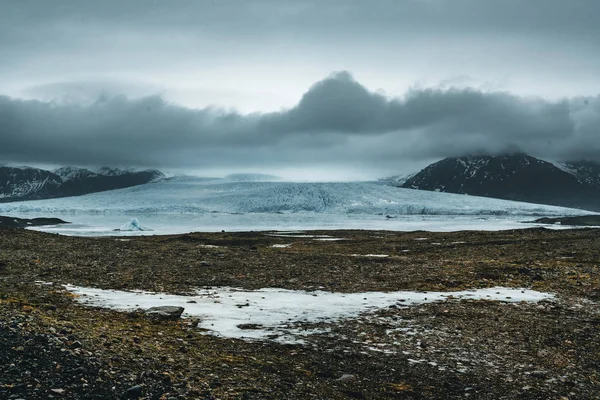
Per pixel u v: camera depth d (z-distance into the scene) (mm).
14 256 29406
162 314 15969
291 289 22203
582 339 15094
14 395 8375
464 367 12555
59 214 178500
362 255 36688
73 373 9461
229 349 12891
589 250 38188
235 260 31062
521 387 11352
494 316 17578
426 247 45531
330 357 12875
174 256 32188
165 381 9805
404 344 14203
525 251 39500
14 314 12789
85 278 23312
